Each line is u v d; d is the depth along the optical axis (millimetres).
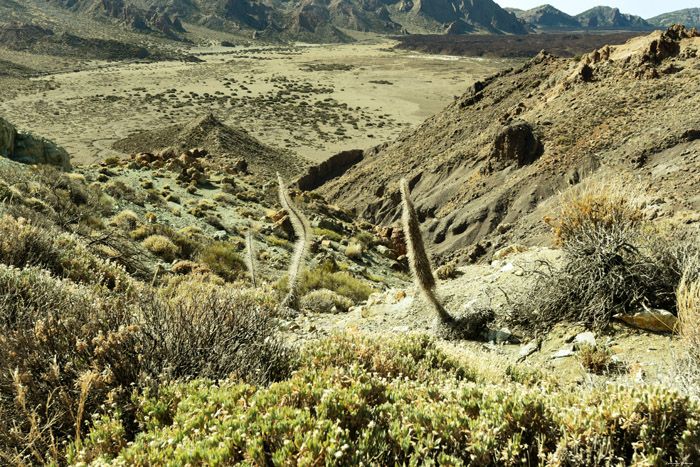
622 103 48812
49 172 18062
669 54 53031
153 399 2846
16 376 2580
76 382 2875
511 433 2537
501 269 7879
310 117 172750
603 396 2705
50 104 184375
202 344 3621
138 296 4688
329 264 18250
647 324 4824
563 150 47094
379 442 2332
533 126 52938
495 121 68938
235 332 3840
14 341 3240
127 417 2842
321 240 25703
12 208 10531
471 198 51656
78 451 2340
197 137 107875
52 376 2920
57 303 4395
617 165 40906
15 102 185625
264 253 19109
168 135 112875
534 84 72562
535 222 39250
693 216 10641
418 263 5855
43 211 12820
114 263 8406
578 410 2547
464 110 79688
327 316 8953
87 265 7469
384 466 2197
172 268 13195
